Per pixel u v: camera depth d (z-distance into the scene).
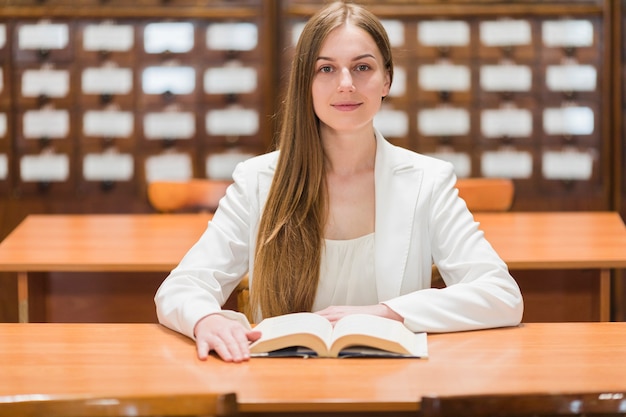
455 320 2.32
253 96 5.54
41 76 5.52
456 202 2.61
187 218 4.38
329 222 2.59
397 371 2.02
